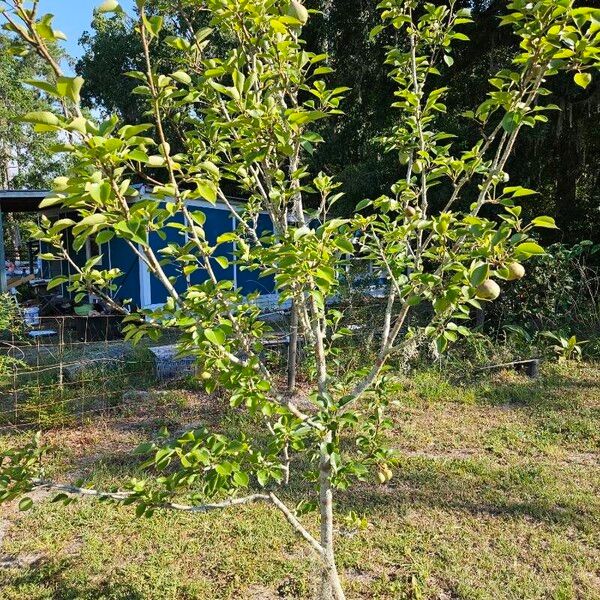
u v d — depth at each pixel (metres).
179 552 3.41
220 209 11.41
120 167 1.58
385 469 2.96
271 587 3.07
